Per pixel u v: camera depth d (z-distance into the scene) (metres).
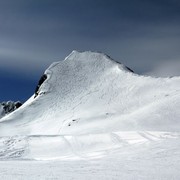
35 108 130.00
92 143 47.72
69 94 138.25
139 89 122.06
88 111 113.31
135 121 77.94
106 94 127.88
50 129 102.12
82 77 152.50
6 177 17.62
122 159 27.52
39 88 149.88
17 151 46.22
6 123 117.62
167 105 85.69
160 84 120.50
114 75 146.88
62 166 23.06
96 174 19.52
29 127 111.88
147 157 27.58
